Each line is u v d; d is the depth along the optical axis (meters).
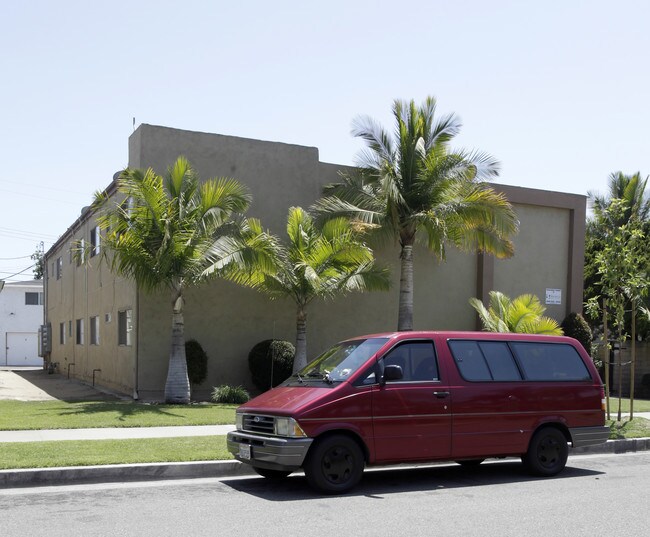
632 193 34.53
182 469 10.02
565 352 10.88
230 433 9.68
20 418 14.56
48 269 38.81
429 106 21.41
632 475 10.59
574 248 27.02
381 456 9.12
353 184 21.88
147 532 6.90
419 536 6.83
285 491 9.05
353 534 6.88
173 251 17.38
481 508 8.11
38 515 7.60
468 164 20.50
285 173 21.92
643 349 31.44
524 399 10.19
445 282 24.73
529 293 26.16
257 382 20.55
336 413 8.88
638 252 16.66
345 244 19.34
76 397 20.59
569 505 8.31
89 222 27.20
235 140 21.28
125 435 12.65
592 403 10.80
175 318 18.36
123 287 21.66
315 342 22.39
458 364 9.89
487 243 21.95
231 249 18.14
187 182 18.56
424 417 9.39
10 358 50.59
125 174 17.58
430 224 20.23
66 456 10.18
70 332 31.67
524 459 10.30
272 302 21.66
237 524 7.24
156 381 19.97
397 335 9.73
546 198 26.48
